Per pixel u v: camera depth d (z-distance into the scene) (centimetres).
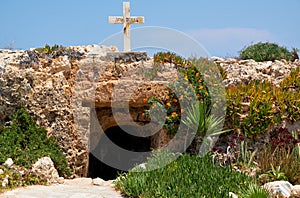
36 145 1080
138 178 916
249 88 1241
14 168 974
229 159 1074
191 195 828
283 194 898
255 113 1170
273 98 1218
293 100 1205
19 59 1145
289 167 1016
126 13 1222
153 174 948
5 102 1118
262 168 1034
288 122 1198
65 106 1148
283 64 1398
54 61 1170
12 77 1120
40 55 1167
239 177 945
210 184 889
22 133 1095
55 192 894
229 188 882
